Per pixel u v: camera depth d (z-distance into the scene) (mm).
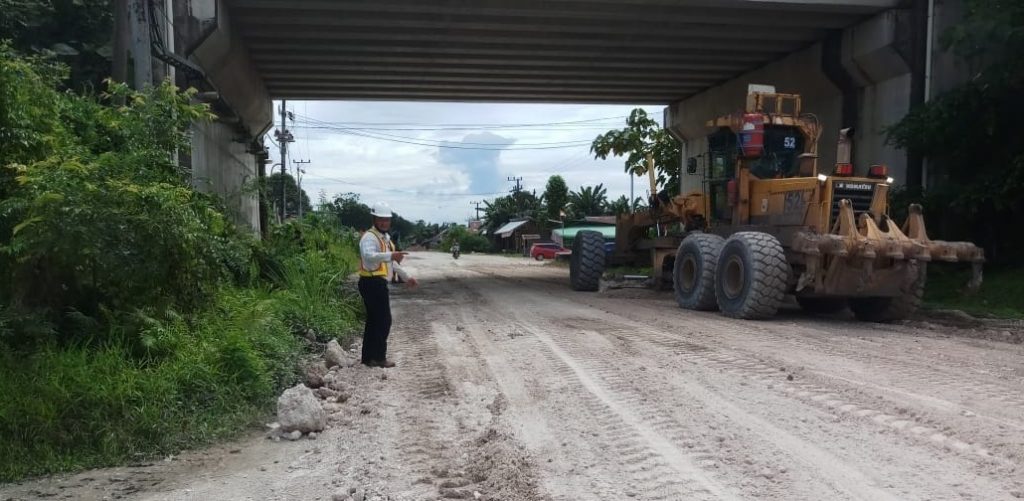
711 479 3973
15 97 5828
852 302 11078
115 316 5867
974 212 12633
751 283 10078
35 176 5379
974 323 10164
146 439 4750
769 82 18734
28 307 5531
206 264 6605
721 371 6574
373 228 7336
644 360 7141
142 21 9234
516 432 4910
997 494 3670
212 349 5727
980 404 5309
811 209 10195
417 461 4453
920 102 14164
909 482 3855
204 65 13547
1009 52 11992
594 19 15164
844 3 14016
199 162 12984
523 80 20672
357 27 15477
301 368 6586
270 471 4375
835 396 5598
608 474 4090
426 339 8852
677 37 16438
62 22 11992
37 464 4348
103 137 7555
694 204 13852
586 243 15523
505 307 12266
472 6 14266
